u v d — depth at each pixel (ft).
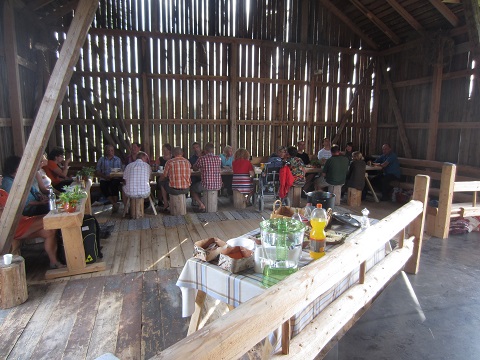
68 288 11.10
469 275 12.17
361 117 29.91
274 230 6.81
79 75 23.44
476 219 17.30
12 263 10.06
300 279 5.30
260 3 26.18
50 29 22.08
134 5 23.75
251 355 6.57
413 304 10.23
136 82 24.50
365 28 28.14
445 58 23.02
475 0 18.89
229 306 6.44
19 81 17.80
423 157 25.58
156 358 3.19
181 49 24.98
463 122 22.12
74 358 7.75
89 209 17.15
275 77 27.32
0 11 16.65
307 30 27.43
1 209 11.84
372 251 7.94
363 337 8.64
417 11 23.06
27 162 10.91
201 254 7.07
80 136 24.00
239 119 26.91
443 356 7.98
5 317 9.38
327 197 10.73
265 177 21.44
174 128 25.68
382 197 24.85
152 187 22.67
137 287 11.18
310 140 28.73
